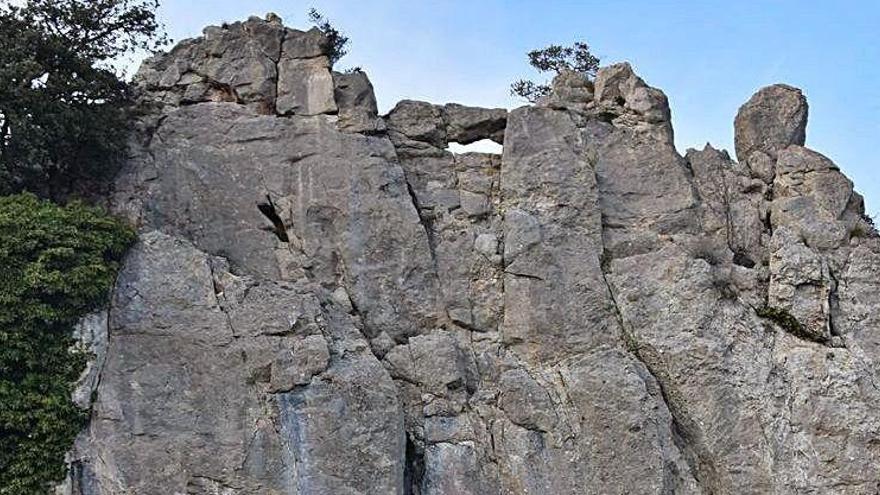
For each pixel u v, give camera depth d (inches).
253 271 1219.9
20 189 1214.9
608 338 1194.0
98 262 1071.6
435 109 1349.7
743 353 1184.2
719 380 1165.7
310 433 1055.6
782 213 1301.7
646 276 1229.1
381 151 1270.9
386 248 1226.6
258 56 1330.0
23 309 1029.8
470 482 1099.3
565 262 1228.5
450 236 1263.5
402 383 1152.8
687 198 1294.3
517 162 1296.8
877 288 1242.6
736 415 1152.8
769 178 1352.1
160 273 1102.4
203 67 1332.4
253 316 1095.0
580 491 1112.2
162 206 1248.2
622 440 1126.4
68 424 1021.2
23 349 1021.2
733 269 1258.0
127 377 1054.4
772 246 1264.8
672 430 1157.7
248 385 1065.5
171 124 1289.4
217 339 1079.0
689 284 1214.9
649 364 1186.6
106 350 1060.5
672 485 1126.4
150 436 1038.4
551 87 1432.1
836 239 1268.5
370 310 1198.9
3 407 999.6
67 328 1050.7
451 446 1114.1
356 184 1250.6
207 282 1106.1
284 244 1239.5
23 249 1049.5
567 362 1177.4
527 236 1235.2
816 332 1208.2
